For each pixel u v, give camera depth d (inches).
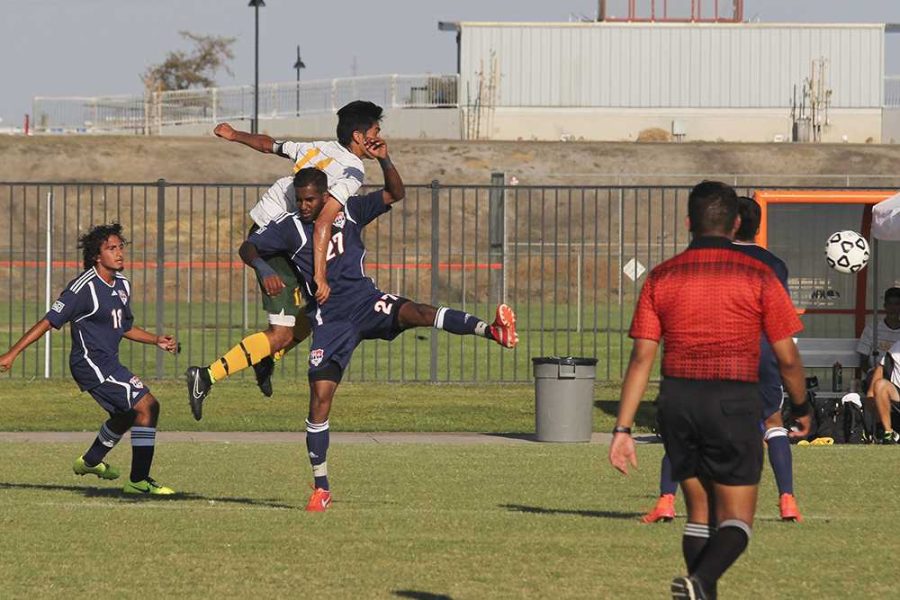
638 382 663.8
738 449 643.5
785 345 651.5
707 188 672.4
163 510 1058.7
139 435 1150.3
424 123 5895.7
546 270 3919.8
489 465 1396.4
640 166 4854.8
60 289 3983.8
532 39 5880.9
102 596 749.9
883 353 1728.6
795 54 5856.3
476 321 1003.9
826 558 866.1
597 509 1090.1
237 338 2770.7
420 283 3791.8
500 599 747.4
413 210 4276.6
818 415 1642.5
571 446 1593.3
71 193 4416.8
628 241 4151.1
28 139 4938.5
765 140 5866.1
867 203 1788.9
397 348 2780.5
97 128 6053.2
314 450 1049.5
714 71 5871.1
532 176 4741.6
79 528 965.8
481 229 4202.8
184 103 6112.2
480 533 954.7
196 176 4724.4
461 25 5876.0
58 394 2036.2
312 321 1039.6
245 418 1829.5
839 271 1712.6
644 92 5885.8
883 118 5836.6
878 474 1315.2
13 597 745.6
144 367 2209.6
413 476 1304.1
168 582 786.8
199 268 3907.5
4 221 4301.2
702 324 648.4
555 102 5890.8
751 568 834.2
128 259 3971.5
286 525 982.4
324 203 1015.6
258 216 1089.4
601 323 3193.9
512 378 2299.5
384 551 882.8
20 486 1218.6
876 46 5836.6
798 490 1205.7
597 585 782.5
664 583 788.0
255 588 771.4
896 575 815.7
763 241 1807.3
